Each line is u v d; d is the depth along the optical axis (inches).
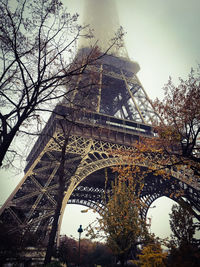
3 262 644.1
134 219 773.3
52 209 1230.3
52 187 1331.2
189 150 859.4
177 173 1961.1
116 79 2738.7
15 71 748.6
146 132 2315.5
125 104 2775.6
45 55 682.2
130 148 2010.3
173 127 943.0
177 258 477.1
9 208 1132.5
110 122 2180.1
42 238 1099.3
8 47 676.1
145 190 2706.7
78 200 2650.1
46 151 1528.1
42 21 668.1
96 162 1667.1
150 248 619.2
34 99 665.6
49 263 772.0
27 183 1427.2
